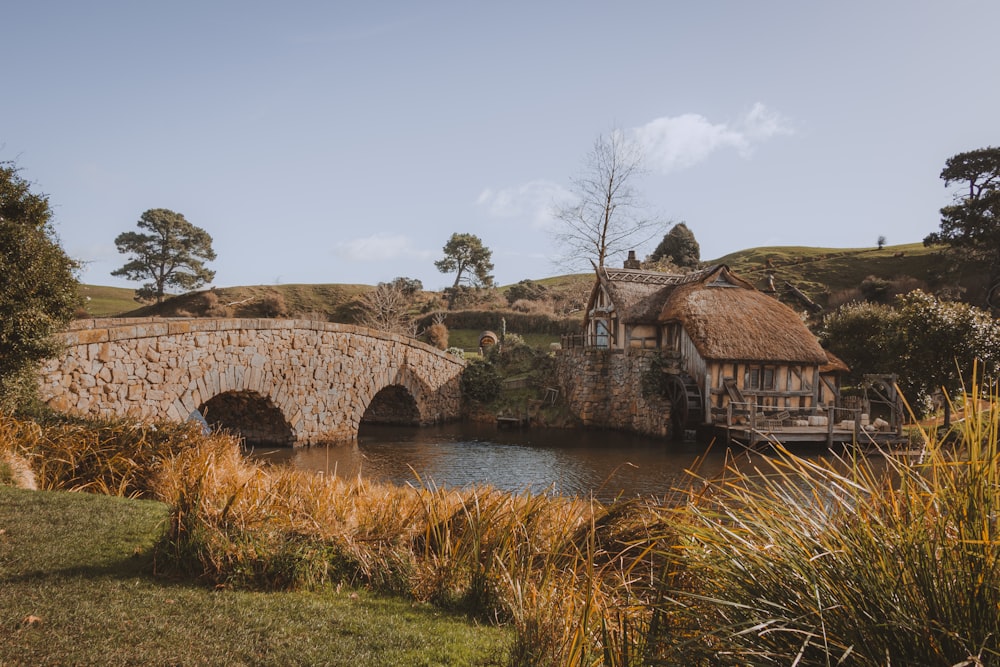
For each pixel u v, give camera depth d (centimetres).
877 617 246
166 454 937
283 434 2000
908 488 277
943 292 4478
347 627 455
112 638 400
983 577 232
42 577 491
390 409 2856
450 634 455
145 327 1438
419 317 4538
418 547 620
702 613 300
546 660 392
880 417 2561
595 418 2750
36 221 1121
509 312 4309
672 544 380
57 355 1099
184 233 6475
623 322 2664
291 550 550
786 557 277
